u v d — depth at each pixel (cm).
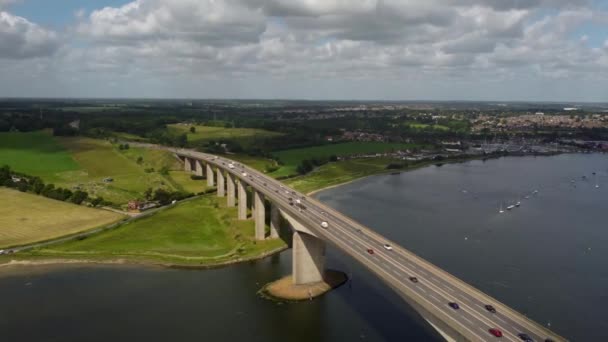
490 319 7406
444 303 7888
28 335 10069
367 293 11956
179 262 14412
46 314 11031
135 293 12212
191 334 10069
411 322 10419
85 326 10444
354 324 10356
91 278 13225
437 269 9362
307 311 11044
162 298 11900
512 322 7331
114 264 14288
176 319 10750
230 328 10306
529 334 6981
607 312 11044
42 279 13125
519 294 11900
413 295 7944
